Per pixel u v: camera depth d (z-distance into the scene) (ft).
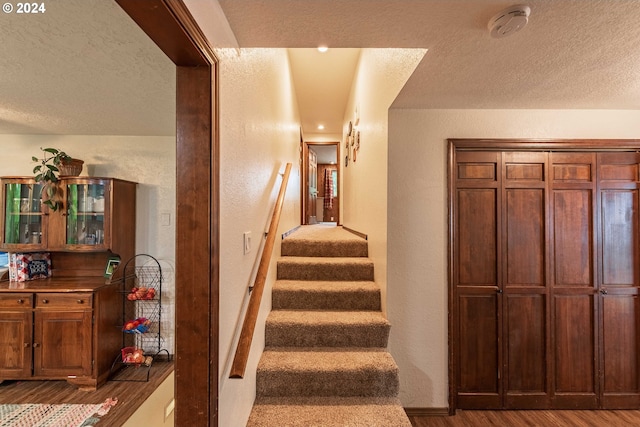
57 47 4.62
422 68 4.96
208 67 3.25
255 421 4.92
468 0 3.22
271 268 7.41
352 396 5.66
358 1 3.25
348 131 14.46
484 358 7.04
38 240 9.05
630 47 4.24
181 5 2.52
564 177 7.16
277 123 8.53
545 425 6.56
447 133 6.97
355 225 11.96
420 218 6.93
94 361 8.09
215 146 3.36
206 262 3.27
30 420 6.81
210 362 3.30
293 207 13.15
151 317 9.88
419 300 6.89
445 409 6.82
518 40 4.05
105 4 3.55
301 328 6.57
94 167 9.93
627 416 6.85
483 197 7.11
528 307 7.09
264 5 3.34
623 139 7.06
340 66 11.89
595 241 7.14
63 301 8.09
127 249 9.52
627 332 7.14
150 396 7.84
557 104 6.68
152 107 7.40
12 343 8.00
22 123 8.71
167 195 10.03
